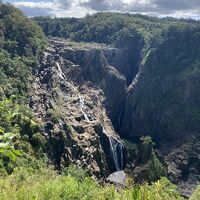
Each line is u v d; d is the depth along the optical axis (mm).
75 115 120625
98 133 121188
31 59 139125
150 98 161000
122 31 193625
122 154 130375
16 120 85500
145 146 122188
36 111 111375
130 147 134875
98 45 187875
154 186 31609
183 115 151500
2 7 147000
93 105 141750
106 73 164500
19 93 115688
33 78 130125
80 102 131625
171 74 162125
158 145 148375
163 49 169250
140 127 160000
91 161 104688
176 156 138375
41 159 88000
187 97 155000
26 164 75688
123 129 163500
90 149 107875
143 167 116562
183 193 120375
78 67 154000
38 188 26672
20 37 142125
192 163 135375
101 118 140375
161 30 180750
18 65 125250
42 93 122562
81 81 153500
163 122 154000
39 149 90188
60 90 132000
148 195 22641
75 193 28312
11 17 145250
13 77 119312
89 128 116750
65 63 151625
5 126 66438
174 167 134125
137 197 22062
